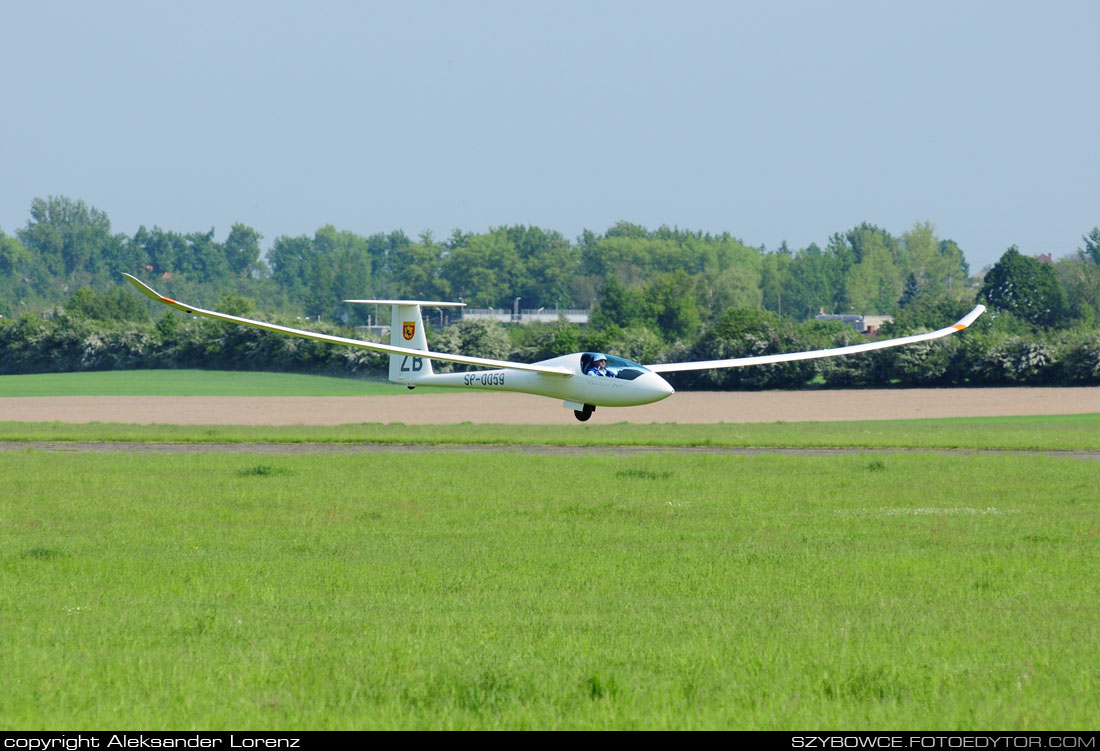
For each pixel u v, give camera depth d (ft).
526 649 128.47
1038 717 103.50
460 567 186.19
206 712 104.63
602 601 159.22
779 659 123.13
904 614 149.79
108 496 280.92
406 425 627.87
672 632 138.51
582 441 475.72
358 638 134.51
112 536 221.25
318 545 209.36
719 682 114.32
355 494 283.38
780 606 155.94
